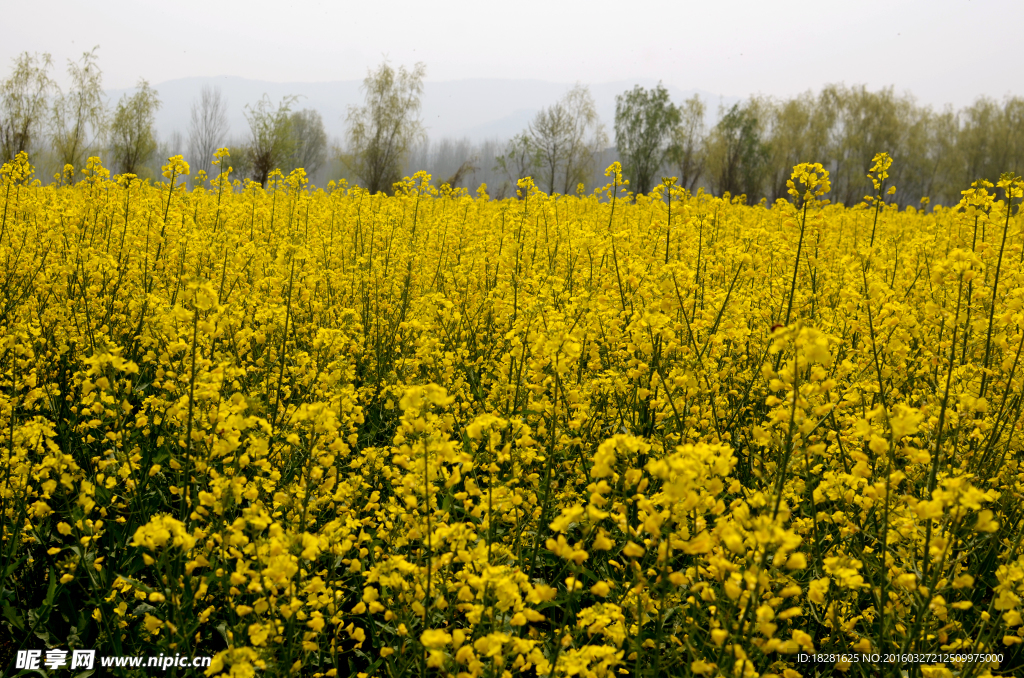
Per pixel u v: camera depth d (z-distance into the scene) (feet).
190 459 9.18
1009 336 12.00
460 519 10.86
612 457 7.07
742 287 19.26
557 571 10.45
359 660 9.10
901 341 12.28
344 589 9.54
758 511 8.25
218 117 171.42
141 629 8.42
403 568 7.63
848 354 13.97
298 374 12.28
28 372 12.89
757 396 13.79
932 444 10.71
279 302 17.06
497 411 13.00
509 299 17.93
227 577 8.09
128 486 9.88
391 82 111.96
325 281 19.65
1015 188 11.87
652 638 8.23
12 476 9.42
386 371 16.38
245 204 30.04
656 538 7.17
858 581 7.36
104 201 23.67
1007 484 10.64
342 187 39.96
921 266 19.43
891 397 12.46
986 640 7.81
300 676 8.21
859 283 15.62
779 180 148.46
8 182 22.61
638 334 12.79
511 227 24.97
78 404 12.07
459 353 16.28
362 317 18.61
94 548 9.55
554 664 6.83
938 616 8.09
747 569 6.76
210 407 9.53
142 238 19.95
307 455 9.48
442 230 25.77
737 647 6.16
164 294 17.67
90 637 8.89
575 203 40.22
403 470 9.70
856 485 9.19
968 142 153.69
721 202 29.66
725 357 14.64
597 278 18.20
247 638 7.97
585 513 7.43
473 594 7.41
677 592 8.60
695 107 146.00
